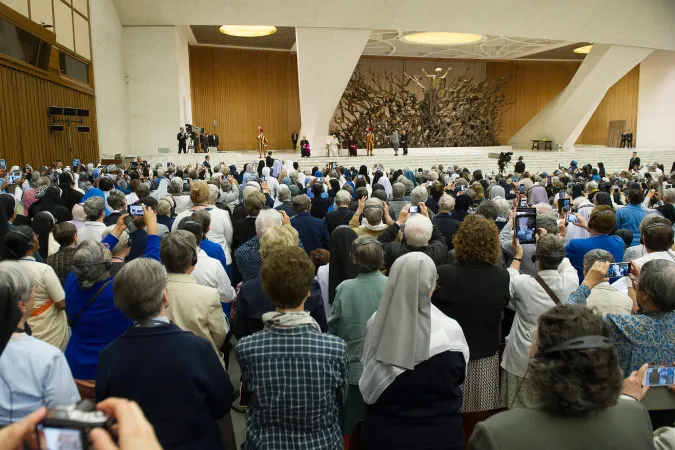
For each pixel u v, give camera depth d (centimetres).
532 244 455
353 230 458
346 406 327
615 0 2616
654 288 247
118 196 621
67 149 1836
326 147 2806
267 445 240
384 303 263
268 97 3394
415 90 3806
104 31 2211
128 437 92
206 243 470
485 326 332
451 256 445
